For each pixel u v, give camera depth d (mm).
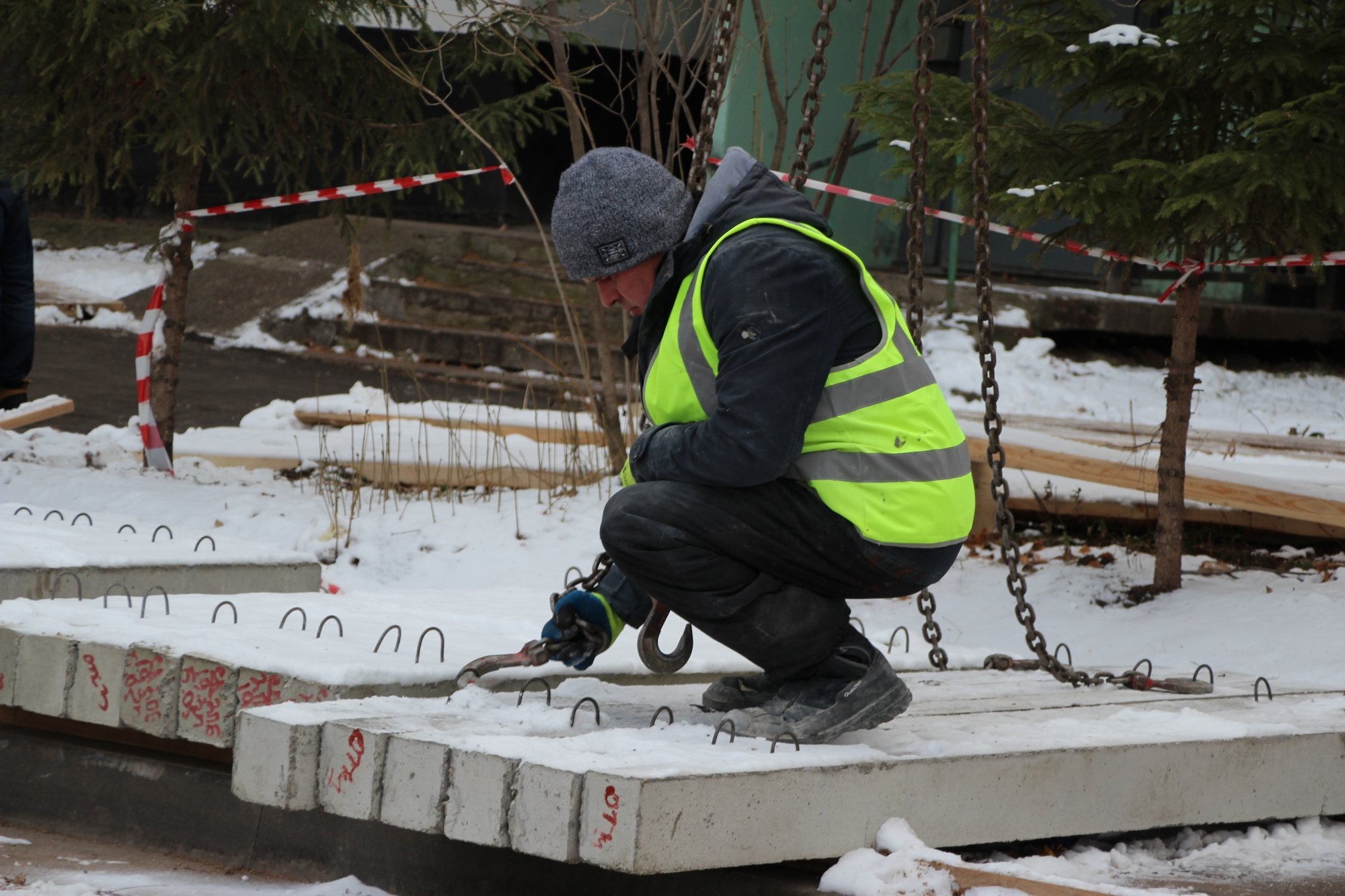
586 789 3834
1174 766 5070
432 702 4734
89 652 5105
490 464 12539
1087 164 9320
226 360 20859
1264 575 10211
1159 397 19281
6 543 6863
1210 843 5391
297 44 11336
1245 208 8570
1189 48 8984
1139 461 10898
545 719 4559
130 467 12453
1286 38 8875
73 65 11258
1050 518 11852
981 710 5465
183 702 4934
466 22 12227
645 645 4875
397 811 4129
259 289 23547
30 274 12938
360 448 13164
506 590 7719
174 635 5242
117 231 27609
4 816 5559
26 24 10867
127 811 5336
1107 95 9367
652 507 4227
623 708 4957
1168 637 9039
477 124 12117
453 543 10711
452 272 23125
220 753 5438
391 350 22031
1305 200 8727
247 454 12883
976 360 19250
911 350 4312
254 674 4883
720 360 4062
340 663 5008
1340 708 6027
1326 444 15031
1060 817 4805
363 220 13047
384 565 10469
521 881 4668
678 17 12883
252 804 5121
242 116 11812
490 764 3977
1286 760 5391
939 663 6145
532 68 12664
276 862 5062
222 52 11180
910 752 4531
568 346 20766
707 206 4254
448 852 4781
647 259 4309
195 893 4664
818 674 4480
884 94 9773
